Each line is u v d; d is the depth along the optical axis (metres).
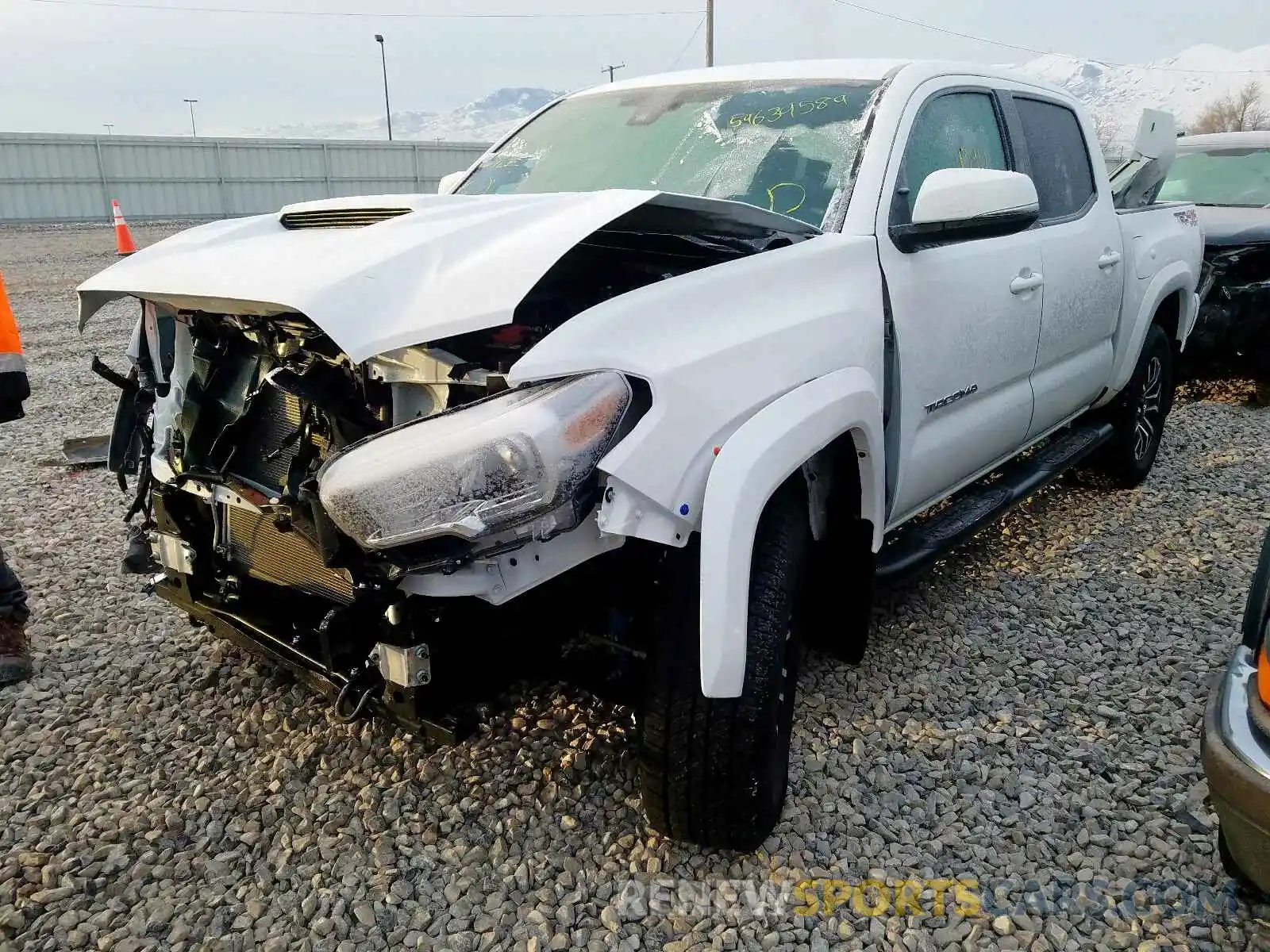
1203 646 3.45
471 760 2.71
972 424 3.32
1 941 2.13
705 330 2.17
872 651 3.37
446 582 1.95
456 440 1.83
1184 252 5.02
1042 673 3.26
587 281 2.51
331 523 1.97
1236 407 7.13
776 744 2.24
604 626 2.33
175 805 2.57
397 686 2.12
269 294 1.98
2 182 25.06
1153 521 4.71
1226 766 1.86
